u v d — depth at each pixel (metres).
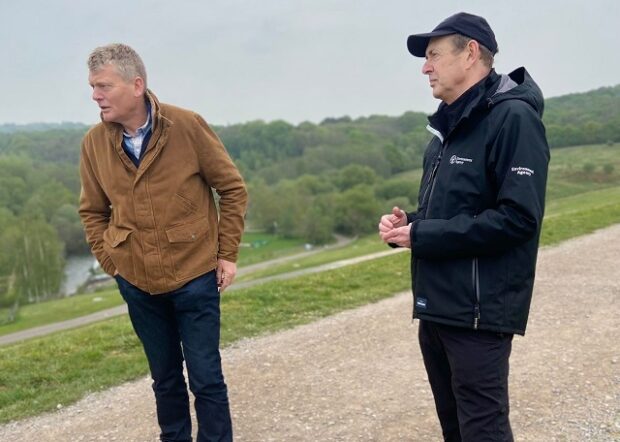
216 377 3.22
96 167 3.18
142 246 3.07
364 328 6.66
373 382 4.86
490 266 2.46
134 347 6.44
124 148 3.04
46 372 5.58
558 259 10.41
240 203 3.24
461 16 2.55
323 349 5.90
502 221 2.32
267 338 6.52
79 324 23.36
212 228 3.21
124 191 3.07
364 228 75.62
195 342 3.18
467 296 2.48
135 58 2.96
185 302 3.13
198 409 3.23
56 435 4.22
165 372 3.42
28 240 45.91
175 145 3.04
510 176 2.34
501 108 2.42
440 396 2.97
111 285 51.00
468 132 2.52
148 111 3.03
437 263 2.55
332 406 4.39
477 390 2.52
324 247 67.81
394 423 4.05
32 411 4.71
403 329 6.52
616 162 76.25
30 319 28.44
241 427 4.09
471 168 2.48
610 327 6.00
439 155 2.68
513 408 4.14
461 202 2.51
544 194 2.38
